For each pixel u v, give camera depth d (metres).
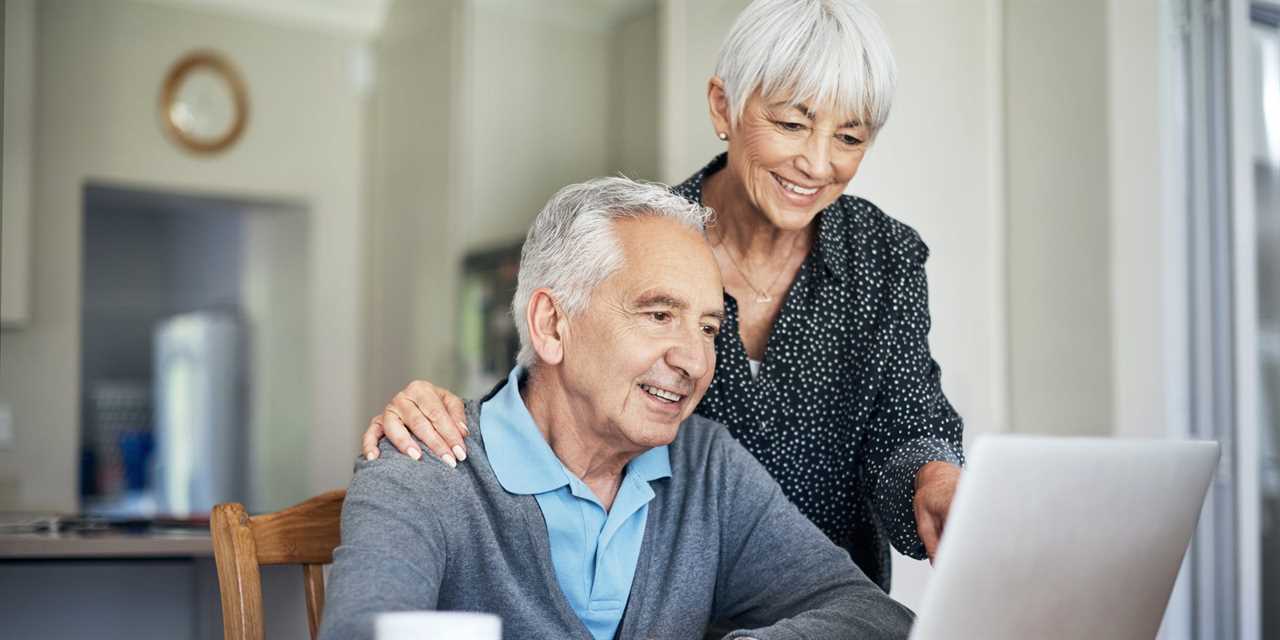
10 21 3.88
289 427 5.16
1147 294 2.31
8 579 2.23
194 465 5.92
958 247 2.43
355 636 0.90
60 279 4.27
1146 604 1.01
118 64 4.50
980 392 2.45
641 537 1.22
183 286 7.50
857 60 1.30
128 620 2.29
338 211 5.01
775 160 1.36
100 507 6.51
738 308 1.48
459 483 1.15
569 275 1.13
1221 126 2.43
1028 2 2.45
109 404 7.40
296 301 5.10
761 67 1.33
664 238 1.12
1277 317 2.54
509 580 1.14
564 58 4.32
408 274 4.57
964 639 0.86
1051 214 2.40
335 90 5.00
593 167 4.36
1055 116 2.39
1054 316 2.39
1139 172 2.30
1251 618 2.39
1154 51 2.34
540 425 1.20
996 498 0.82
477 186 4.11
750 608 1.29
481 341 3.91
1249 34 2.48
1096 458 0.87
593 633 1.19
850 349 1.47
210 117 4.69
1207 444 0.97
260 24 4.83
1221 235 2.43
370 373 4.96
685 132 2.65
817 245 1.46
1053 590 0.90
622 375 1.11
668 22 2.71
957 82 2.44
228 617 1.18
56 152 4.34
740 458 1.32
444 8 4.29
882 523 1.49
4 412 4.10
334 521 1.29
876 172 2.30
